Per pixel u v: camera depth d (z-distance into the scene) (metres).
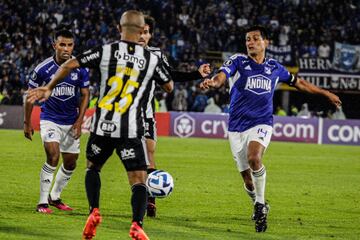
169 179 19.72
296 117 60.56
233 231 18.69
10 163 34.47
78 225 18.45
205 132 60.38
